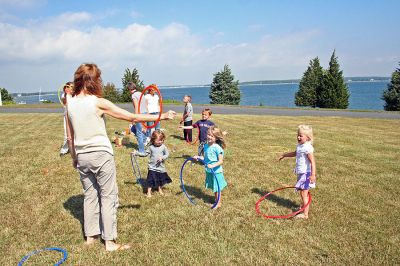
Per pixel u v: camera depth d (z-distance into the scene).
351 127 15.21
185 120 10.86
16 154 8.73
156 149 5.59
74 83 3.74
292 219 4.77
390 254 3.83
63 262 3.61
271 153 9.10
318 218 4.82
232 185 6.34
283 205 5.38
